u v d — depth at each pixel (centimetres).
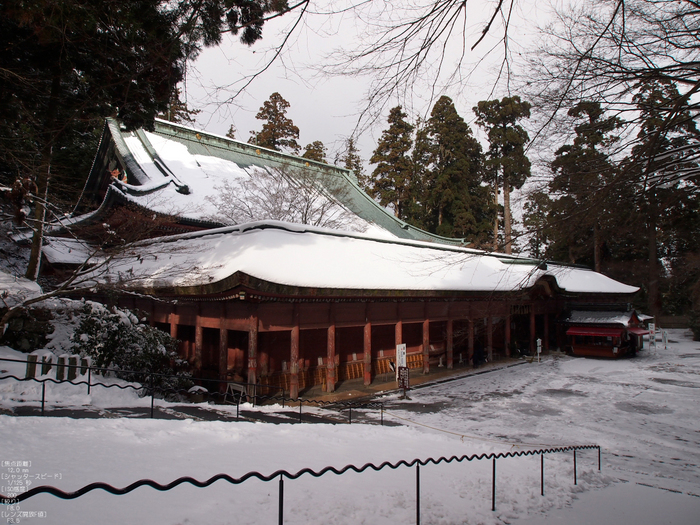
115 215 2328
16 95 1418
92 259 2567
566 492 814
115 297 1642
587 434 1484
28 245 2434
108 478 504
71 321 1684
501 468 920
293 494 553
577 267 4331
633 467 1163
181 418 1052
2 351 1415
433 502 618
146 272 2050
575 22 691
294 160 4497
